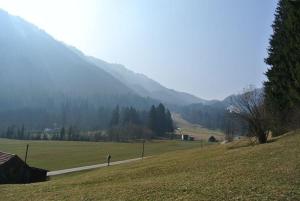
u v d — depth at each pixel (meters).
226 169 29.02
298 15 46.41
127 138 196.75
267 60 53.06
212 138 187.50
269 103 48.03
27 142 169.62
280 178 22.66
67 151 133.75
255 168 27.09
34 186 34.59
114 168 53.44
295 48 46.28
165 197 21.06
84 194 25.55
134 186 25.94
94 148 145.00
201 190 21.70
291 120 45.53
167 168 36.25
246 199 18.73
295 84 45.19
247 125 46.41
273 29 53.78
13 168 63.53
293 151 31.16
